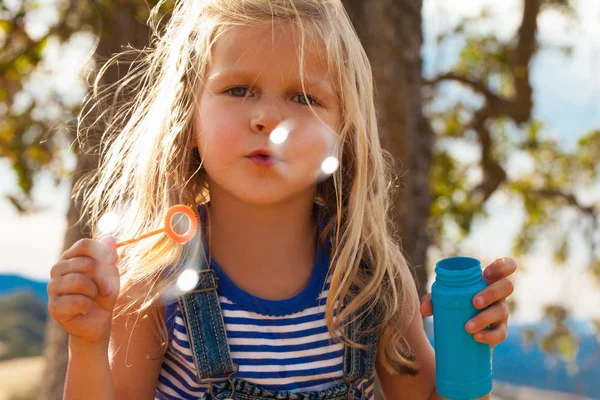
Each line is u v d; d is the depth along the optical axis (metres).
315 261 1.78
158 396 1.73
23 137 4.79
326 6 1.77
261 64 1.63
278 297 1.73
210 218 1.77
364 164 1.80
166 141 1.78
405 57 3.77
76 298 1.40
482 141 7.24
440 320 1.61
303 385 1.69
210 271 1.71
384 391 1.95
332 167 1.68
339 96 1.73
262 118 1.59
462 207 7.22
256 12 1.67
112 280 1.44
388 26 3.73
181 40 1.79
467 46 6.97
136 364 1.68
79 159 2.96
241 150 1.60
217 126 1.62
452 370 1.60
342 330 1.72
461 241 7.11
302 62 1.64
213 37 1.69
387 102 3.67
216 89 1.65
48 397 3.36
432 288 1.64
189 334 1.66
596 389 5.71
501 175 7.34
